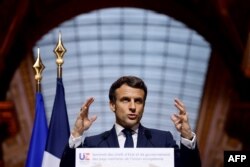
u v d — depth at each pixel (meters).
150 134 9.01
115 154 8.34
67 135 12.15
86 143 8.93
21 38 49.34
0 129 49.38
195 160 8.73
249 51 49.09
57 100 12.30
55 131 12.11
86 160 8.32
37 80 12.74
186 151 8.68
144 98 8.70
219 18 49.56
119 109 8.62
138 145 8.78
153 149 8.37
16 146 49.84
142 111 8.69
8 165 49.47
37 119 12.75
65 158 8.73
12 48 49.06
